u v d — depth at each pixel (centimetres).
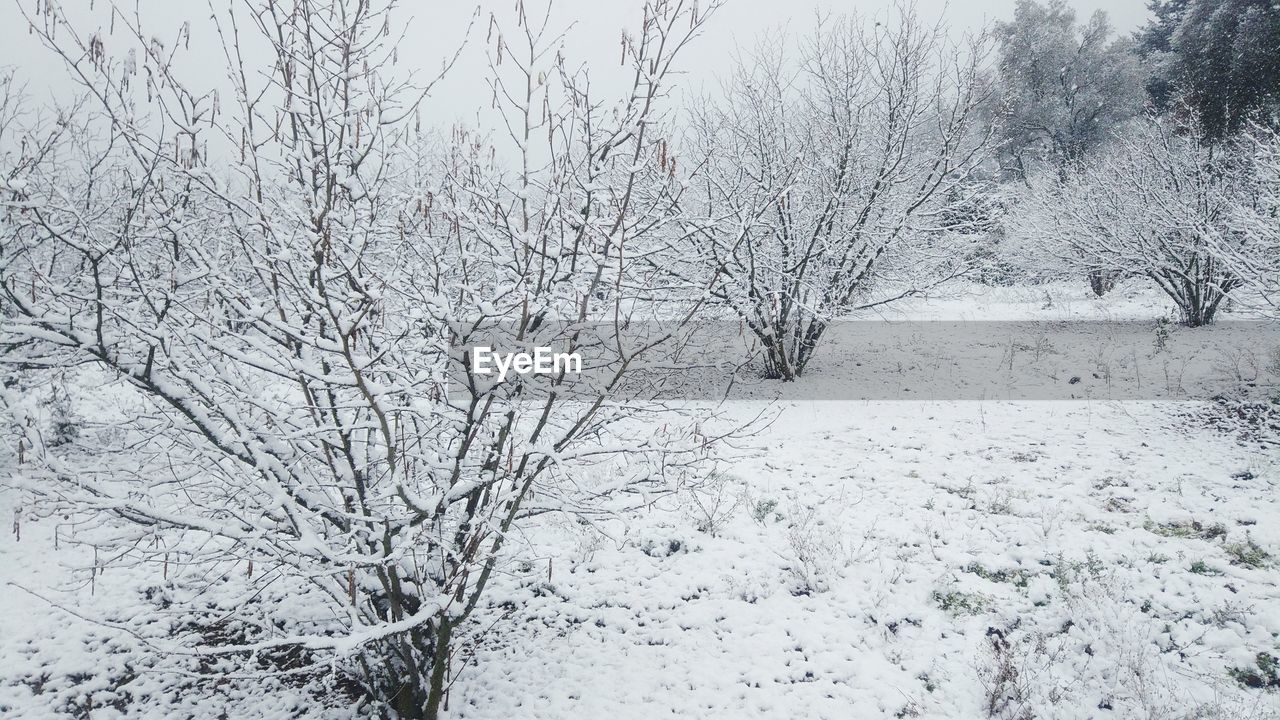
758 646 502
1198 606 490
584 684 479
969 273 1358
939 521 645
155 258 418
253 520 368
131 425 395
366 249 398
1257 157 1067
